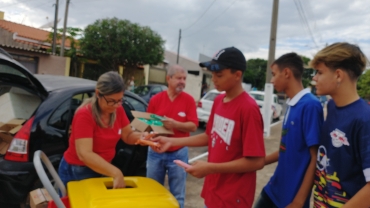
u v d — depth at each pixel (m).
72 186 1.85
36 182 2.93
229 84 1.93
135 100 4.25
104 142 2.16
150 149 3.14
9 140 3.21
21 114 3.57
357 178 1.56
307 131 1.89
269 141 8.59
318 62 1.67
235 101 1.96
